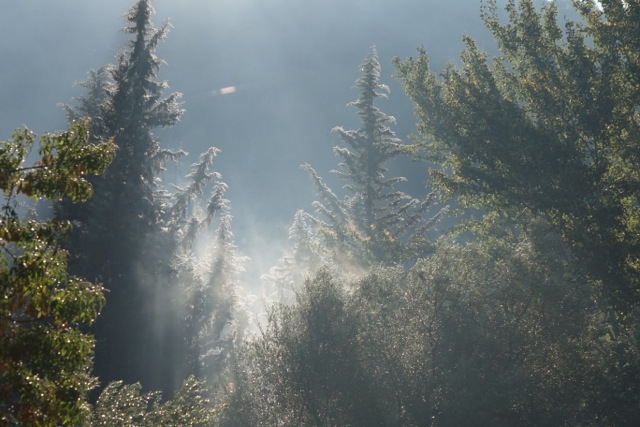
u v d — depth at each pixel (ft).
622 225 80.23
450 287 77.56
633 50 83.25
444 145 102.42
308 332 72.64
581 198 83.15
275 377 72.13
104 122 106.42
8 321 25.04
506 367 74.59
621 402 74.54
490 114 88.58
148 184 114.21
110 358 94.02
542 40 90.33
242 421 71.20
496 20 93.56
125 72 110.52
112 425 45.19
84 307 25.77
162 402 98.89
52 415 25.13
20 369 25.02
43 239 25.13
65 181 24.93
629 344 81.35
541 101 86.99
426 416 68.90
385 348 73.92
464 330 75.41
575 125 86.07
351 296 77.77
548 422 70.64
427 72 103.86
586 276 83.10
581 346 78.54
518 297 80.33
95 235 92.89
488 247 101.30
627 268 79.15
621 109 84.84
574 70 85.25
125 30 112.98
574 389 76.23
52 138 25.43
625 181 81.66
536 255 83.30
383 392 70.18
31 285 24.67
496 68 95.14
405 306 77.51
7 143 24.45
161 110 114.73
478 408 66.80
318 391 70.90
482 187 91.40
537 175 85.15
